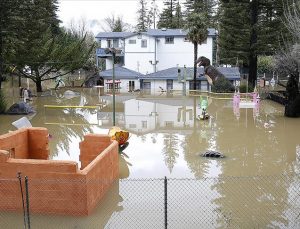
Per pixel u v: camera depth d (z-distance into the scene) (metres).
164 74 53.88
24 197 10.70
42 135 15.23
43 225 10.00
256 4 43.84
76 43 53.91
